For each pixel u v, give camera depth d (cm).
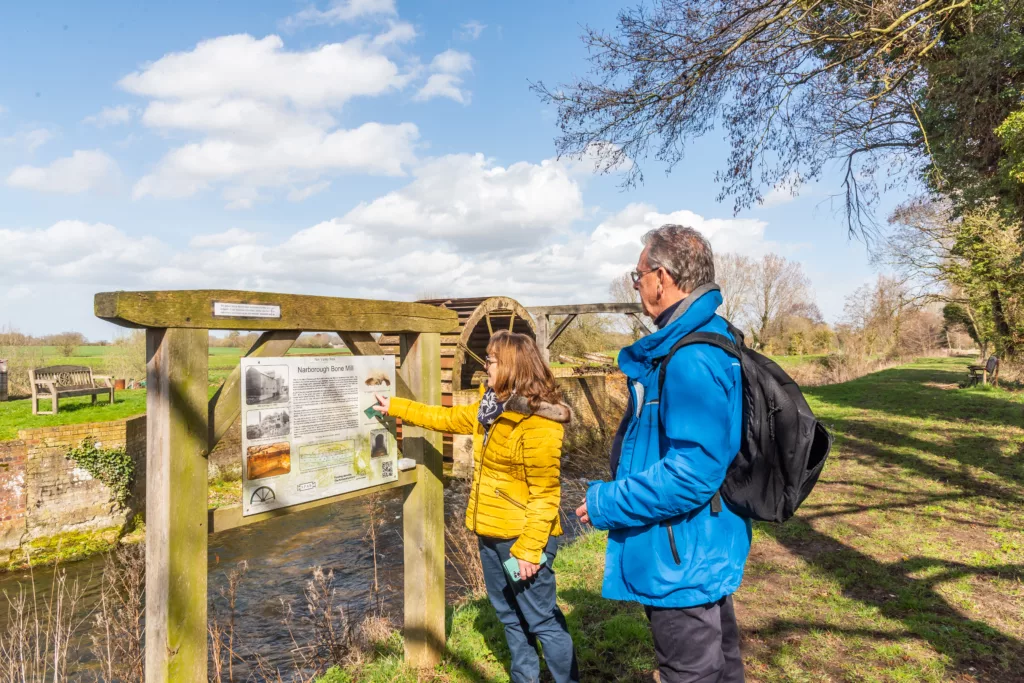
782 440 172
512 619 256
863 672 314
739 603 415
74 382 1305
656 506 169
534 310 1580
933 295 1878
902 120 1047
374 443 273
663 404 178
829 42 850
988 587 429
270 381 230
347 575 715
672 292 187
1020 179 923
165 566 197
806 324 5250
